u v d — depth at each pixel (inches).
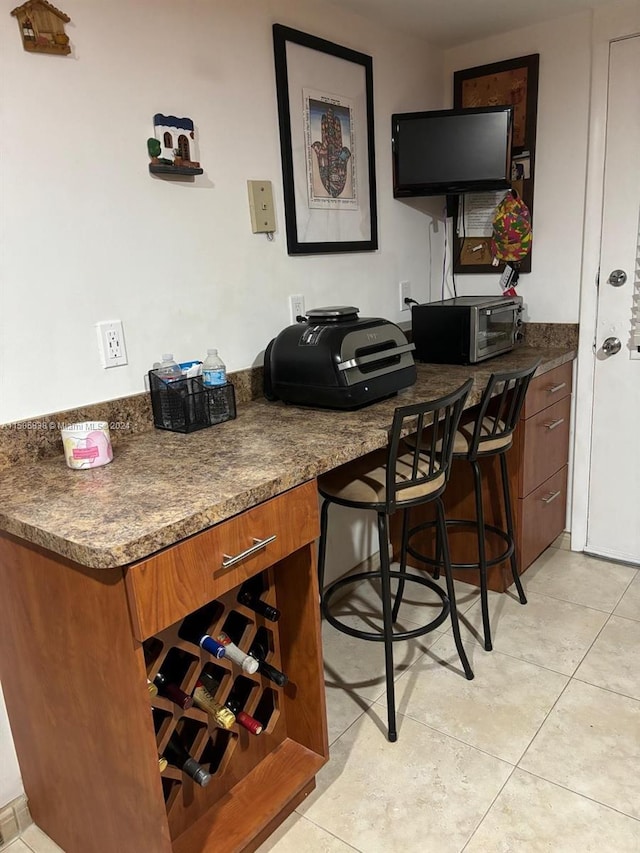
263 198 79.7
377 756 68.0
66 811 57.8
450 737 70.1
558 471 106.4
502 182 96.5
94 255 63.4
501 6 89.9
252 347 81.8
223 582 48.8
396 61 98.7
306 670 63.1
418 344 99.3
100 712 49.0
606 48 92.1
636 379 99.4
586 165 97.9
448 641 87.4
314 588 59.9
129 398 67.6
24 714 57.9
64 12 58.2
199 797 57.8
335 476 72.7
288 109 81.1
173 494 49.7
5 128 55.4
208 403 69.6
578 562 107.5
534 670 80.3
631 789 62.3
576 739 68.8
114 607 44.1
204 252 74.2
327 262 91.5
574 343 104.1
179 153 68.8
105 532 43.2
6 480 55.5
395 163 100.6
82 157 61.2
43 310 60.0
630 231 96.0
